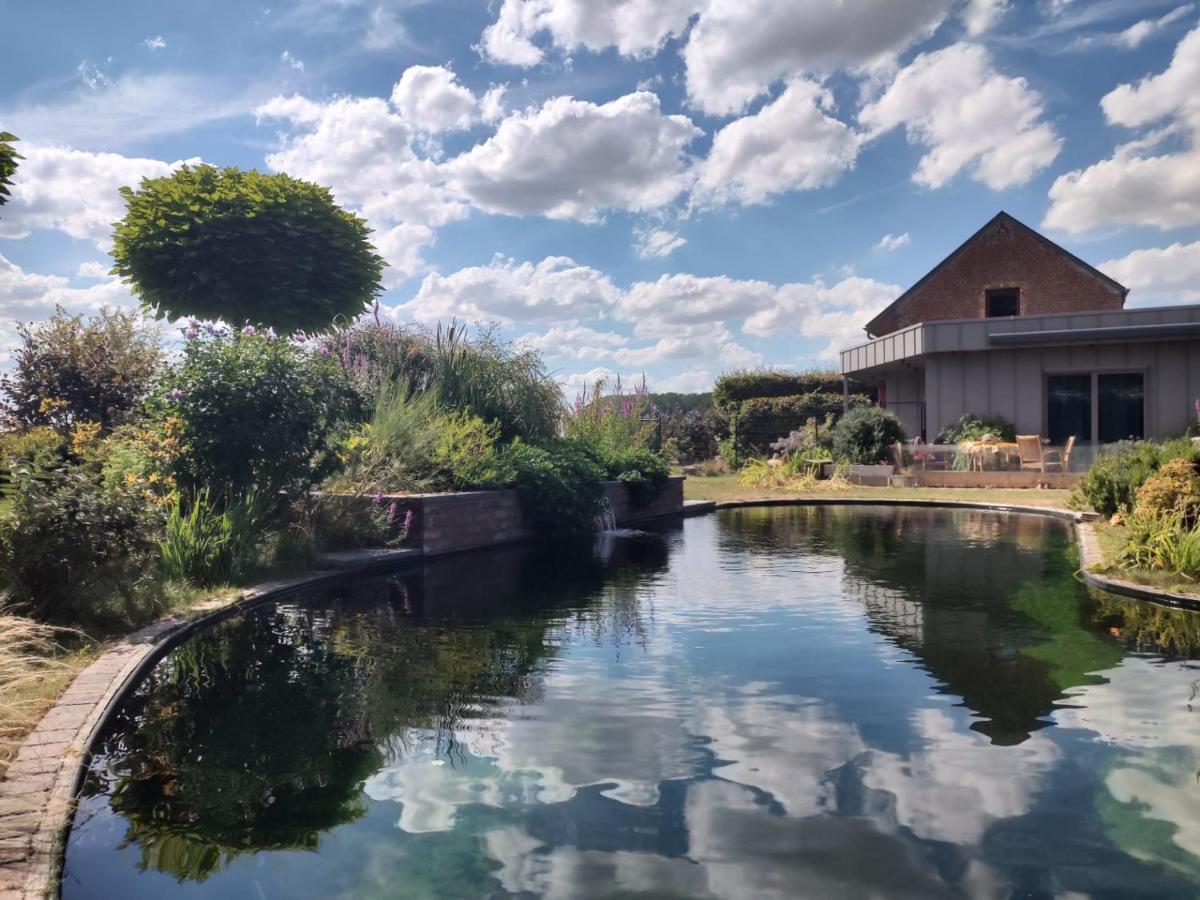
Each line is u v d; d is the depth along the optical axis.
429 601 6.44
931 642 4.95
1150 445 10.62
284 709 3.84
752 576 7.54
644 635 5.22
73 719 3.58
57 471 5.42
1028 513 13.52
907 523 12.27
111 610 5.36
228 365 7.42
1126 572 6.89
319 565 7.73
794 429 24.86
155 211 13.59
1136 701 3.79
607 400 15.34
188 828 2.68
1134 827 2.57
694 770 3.05
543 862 2.39
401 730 3.53
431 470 10.12
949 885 2.23
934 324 18.83
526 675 4.34
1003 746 3.25
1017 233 23.59
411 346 12.30
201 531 6.75
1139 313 17.92
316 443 7.92
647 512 13.54
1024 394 19.03
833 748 3.25
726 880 2.27
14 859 2.43
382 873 2.35
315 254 14.69
